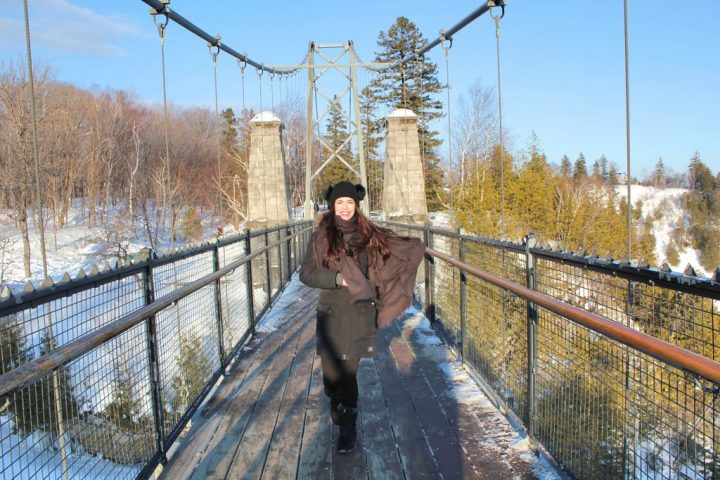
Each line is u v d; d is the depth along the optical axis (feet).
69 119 100.99
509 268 10.06
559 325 7.86
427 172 108.27
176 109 157.79
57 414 5.86
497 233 76.28
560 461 7.81
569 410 7.50
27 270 72.74
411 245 8.77
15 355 5.26
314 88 57.21
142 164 119.85
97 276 6.64
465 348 13.30
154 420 8.39
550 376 8.25
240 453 8.98
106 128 116.06
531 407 8.84
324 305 8.60
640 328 5.90
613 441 6.32
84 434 6.44
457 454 8.80
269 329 18.15
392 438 9.44
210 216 124.98
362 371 13.21
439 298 16.72
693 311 5.20
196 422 10.31
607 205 98.58
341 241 8.27
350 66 56.80
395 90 100.73
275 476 8.21
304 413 10.64
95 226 102.22
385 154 57.82
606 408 6.48
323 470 8.38
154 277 9.12
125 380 7.63
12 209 81.76
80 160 107.45
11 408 5.12
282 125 55.21
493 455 8.73
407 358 14.26
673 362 4.54
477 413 10.47
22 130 64.03
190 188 118.93
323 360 8.68
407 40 109.50
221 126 146.51
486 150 107.24
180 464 8.64
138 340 8.16
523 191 85.97
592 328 5.82
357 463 8.57
